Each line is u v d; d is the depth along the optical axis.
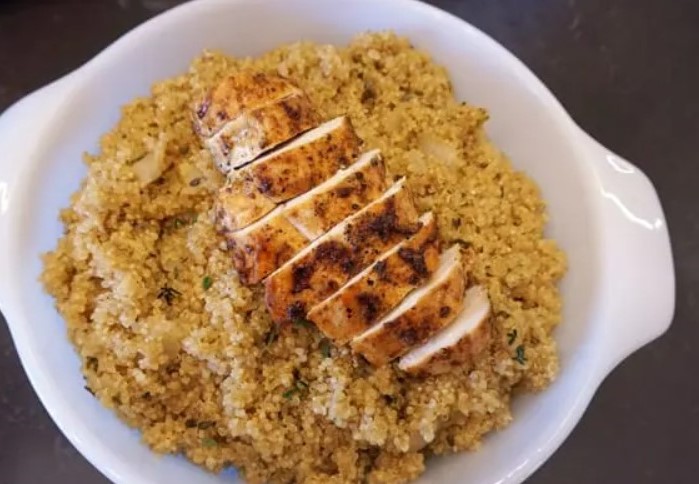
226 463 0.25
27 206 0.26
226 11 0.28
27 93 0.32
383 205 0.24
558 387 0.25
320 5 0.28
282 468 0.25
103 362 0.25
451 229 0.26
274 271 0.24
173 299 0.25
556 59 0.33
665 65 0.33
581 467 0.30
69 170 0.27
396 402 0.25
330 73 0.27
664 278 0.26
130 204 0.25
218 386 0.25
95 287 0.26
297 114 0.25
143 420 0.25
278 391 0.24
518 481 0.25
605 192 0.26
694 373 0.30
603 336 0.25
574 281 0.26
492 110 0.29
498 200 0.27
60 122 0.27
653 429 0.30
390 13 0.28
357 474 0.25
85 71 0.27
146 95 0.28
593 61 0.33
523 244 0.26
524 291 0.26
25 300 0.26
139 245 0.25
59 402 0.25
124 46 0.27
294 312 0.24
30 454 0.29
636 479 0.29
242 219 0.24
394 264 0.24
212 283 0.25
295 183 0.24
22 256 0.26
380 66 0.28
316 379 0.24
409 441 0.24
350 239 0.24
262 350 0.25
